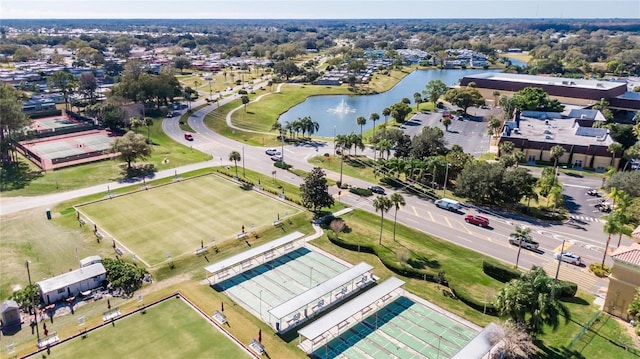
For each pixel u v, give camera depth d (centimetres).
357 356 6388
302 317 7244
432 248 9481
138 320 7075
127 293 7788
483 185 11344
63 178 13038
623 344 6506
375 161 15312
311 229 10394
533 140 15625
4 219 10344
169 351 6366
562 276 8394
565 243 9694
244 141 17938
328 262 9012
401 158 13488
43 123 19912
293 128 18162
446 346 6606
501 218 11006
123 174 13562
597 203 11838
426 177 13388
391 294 7881
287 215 10956
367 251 9375
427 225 10581
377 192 12575
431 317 7281
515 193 11175
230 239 9700
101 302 7519
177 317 7169
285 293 7938
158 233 9894
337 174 14125
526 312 6119
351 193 12569
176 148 16575
